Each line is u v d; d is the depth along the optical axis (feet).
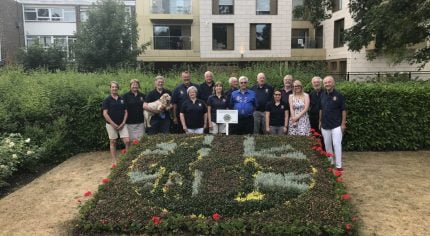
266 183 18.57
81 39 79.00
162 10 98.73
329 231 15.87
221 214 17.10
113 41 78.48
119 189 18.85
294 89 26.27
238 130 27.66
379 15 41.52
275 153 21.98
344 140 32.55
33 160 28.66
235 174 19.57
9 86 36.22
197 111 27.30
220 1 95.14
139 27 97.86
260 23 95.45
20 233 17.80
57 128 31.94
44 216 19.70
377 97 32.12
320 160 21.31
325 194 17.95
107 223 16.74
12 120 31.86
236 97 27.45
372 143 32.50
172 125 29.48
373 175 25.59
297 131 26.22
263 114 28.96
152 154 22.12
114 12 79.87
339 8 90.79
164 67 98.32
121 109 28.22
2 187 25.11
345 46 86.84
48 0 127.85
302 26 102.63
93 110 33.50
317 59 98.02
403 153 31.76
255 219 16.51
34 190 23.79
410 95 32.14
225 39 96.48
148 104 28.25
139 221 16.75
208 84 29.89
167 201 17.79
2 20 115.14
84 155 32.76
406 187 23.13
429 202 20.71
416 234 17.07
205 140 24.02
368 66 84.74
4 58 111.24
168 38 98.32
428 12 39.34
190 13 98.78
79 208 19.21
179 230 16.61
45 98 32.94
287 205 17.16
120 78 45.03
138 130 28.91
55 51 87.25
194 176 19.62
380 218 18.74
